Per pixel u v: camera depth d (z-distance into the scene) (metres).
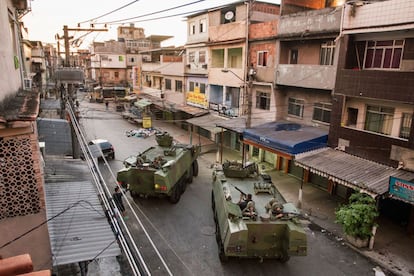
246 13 19.56
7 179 5.43
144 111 34.31
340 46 13.94
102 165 19.59
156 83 34.81
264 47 18.69
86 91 51.59
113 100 46.28
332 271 9.97
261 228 9.23
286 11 17.91
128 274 8.93
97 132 28.61
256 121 19.66
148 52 39.88
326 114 16.55
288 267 10.12
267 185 11.65
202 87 25.36
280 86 18.31
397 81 11.85
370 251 11.06
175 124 32.06
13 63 7.16
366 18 12.68
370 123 13.66
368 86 12.88
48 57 43.41
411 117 12.14
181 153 15.89
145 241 11.32
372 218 10.91
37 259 5.71
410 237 11.97
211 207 14.26
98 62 51.06
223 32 21.73
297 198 15.26
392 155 12.48
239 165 13.43
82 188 9.43
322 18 15.12
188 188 16.56
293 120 18.52
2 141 5.25
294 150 14.45
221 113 22.91
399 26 11.56
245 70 19.98
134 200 14.77
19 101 6.45
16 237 5.56
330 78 15.00
